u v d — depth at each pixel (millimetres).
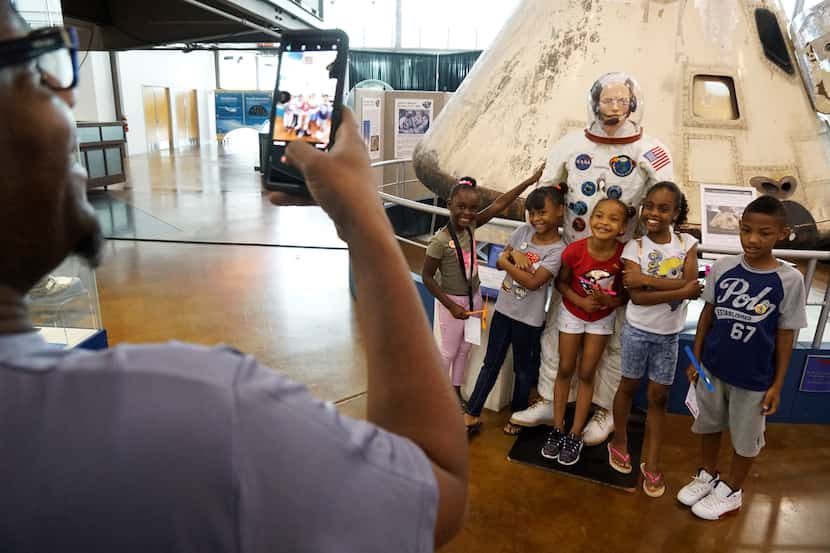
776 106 3486
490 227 3793
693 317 3592
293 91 917
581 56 3545
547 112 3568
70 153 489
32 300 2879
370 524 433
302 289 5270
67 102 499
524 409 3074
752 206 2133
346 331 4324
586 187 2650
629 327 2496
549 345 2961
